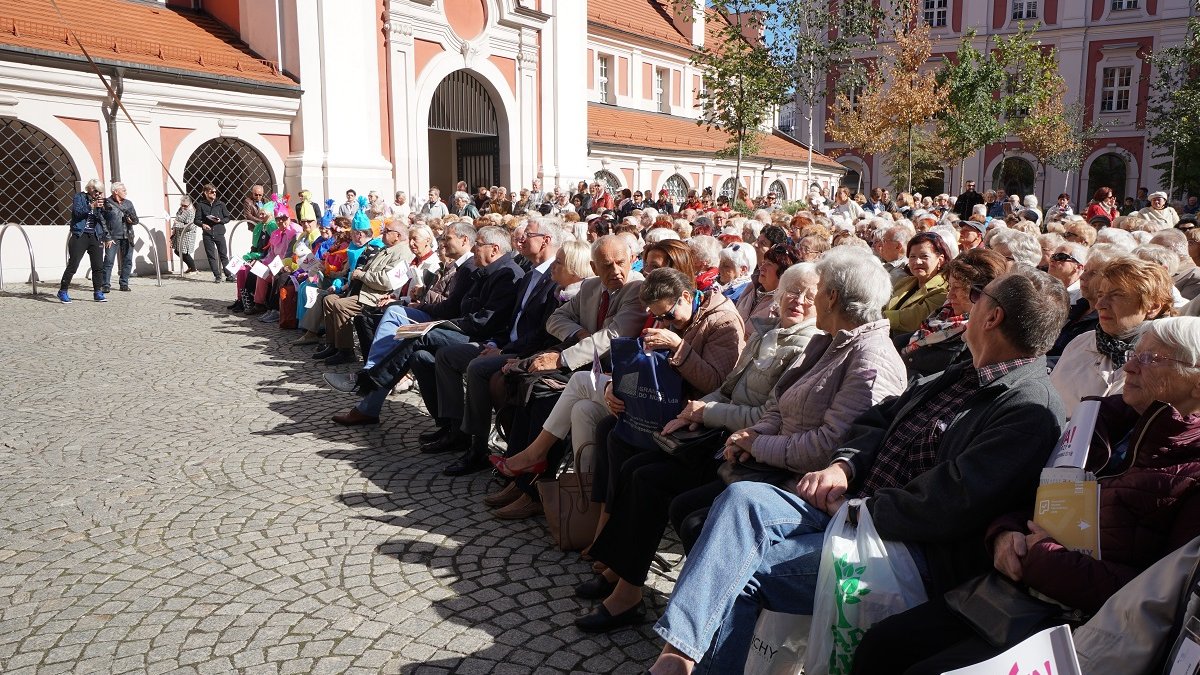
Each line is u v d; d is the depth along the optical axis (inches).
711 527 106.9
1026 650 77.2
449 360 215.5
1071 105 1487.5
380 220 420.2
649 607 140.7
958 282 155.4
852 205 671.1
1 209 544.4
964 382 109.6
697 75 1341.0
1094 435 97.0
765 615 109.0
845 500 110.4
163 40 636.1
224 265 594.2
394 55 736.3
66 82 551.8
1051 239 254.2
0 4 564.7
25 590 144.3
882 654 93.7
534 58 879.7
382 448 223.0
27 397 269.0
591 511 160.6
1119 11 1466.5
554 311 208.7
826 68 768.3
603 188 781.9
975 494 96.1
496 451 216.7
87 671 120.4
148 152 600.1
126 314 431.8
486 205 709.3
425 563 155.6
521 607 139.7
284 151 687.1
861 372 120.7
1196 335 85.4
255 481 197.0
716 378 150.9
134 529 169.5
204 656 124.0
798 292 144.3
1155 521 86.0
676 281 157.3
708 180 1227.9
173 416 250.7
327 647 126.5
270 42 680.4
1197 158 1153.4
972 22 1541.6
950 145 1121.4
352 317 320.2
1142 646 77.3
